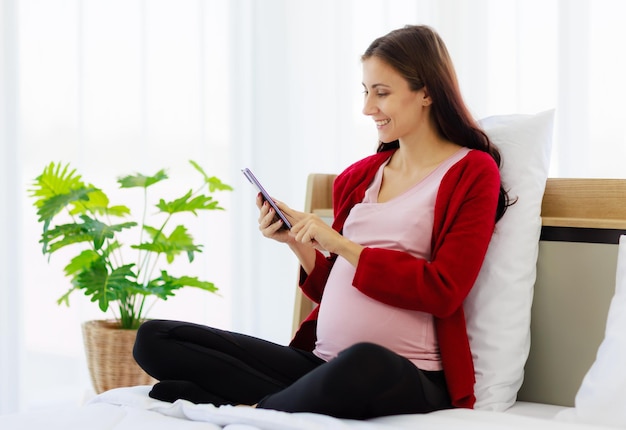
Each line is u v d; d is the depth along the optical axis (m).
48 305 2.97
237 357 1.61
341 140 3.25
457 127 1.72
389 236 1.68
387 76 1.69
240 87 3.24
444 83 1.70
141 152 3.08
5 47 2.79
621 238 1.60
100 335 2.47
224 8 3.23
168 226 3.16
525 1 2.90
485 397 1.67
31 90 2.94
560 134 2.83
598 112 2.76
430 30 1.73
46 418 1.41
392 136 1.72
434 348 1.63
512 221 1.75
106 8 3.03
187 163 3.18
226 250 3.26
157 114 3.13
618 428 1.38
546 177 1.82
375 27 3.21
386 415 1.46
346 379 1.36
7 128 2.80
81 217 2.52
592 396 1.47
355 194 1.83
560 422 1.40
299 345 1.83
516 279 1.73
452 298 1.56
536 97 2.90
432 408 1.54
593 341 1.71
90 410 1.46
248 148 3.26
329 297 1.70
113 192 3.06
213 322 3.26
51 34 2.96
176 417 1.46
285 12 3.28
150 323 1.59
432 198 1.67
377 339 1.61
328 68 3.27
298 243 1.82
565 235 1.76
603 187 1.80
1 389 2.80
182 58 3.16
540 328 1.78
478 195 1.63
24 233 2.94
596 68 2.76
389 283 1.57
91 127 3.02
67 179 2.62
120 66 3.05
